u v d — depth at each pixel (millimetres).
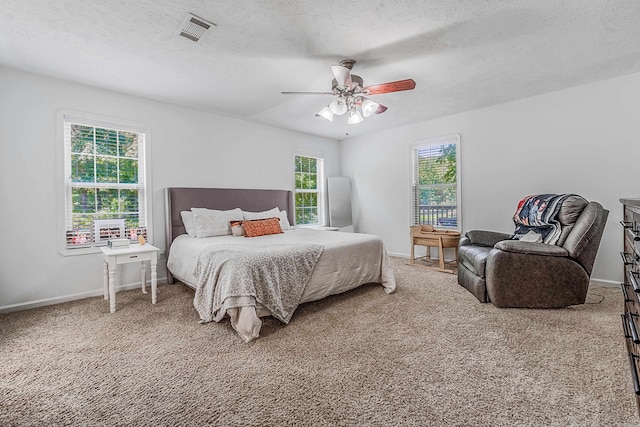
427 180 4941
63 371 1729
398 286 3428
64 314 2645
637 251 1217
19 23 2100
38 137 2914
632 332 1187
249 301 2156
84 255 3162
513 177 3930
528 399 1438
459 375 1649
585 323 2297
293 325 2359
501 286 2662
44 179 2945
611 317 2404
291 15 2049
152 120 3686
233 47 2465
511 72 3031
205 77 3051
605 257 3295
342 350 1950
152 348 2000
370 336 2152
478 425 1279
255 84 3234
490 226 4160
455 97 3760
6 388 1570
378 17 2086
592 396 1449
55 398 1488
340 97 2947
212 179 4246
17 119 2811
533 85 3383
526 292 2631
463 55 2660
